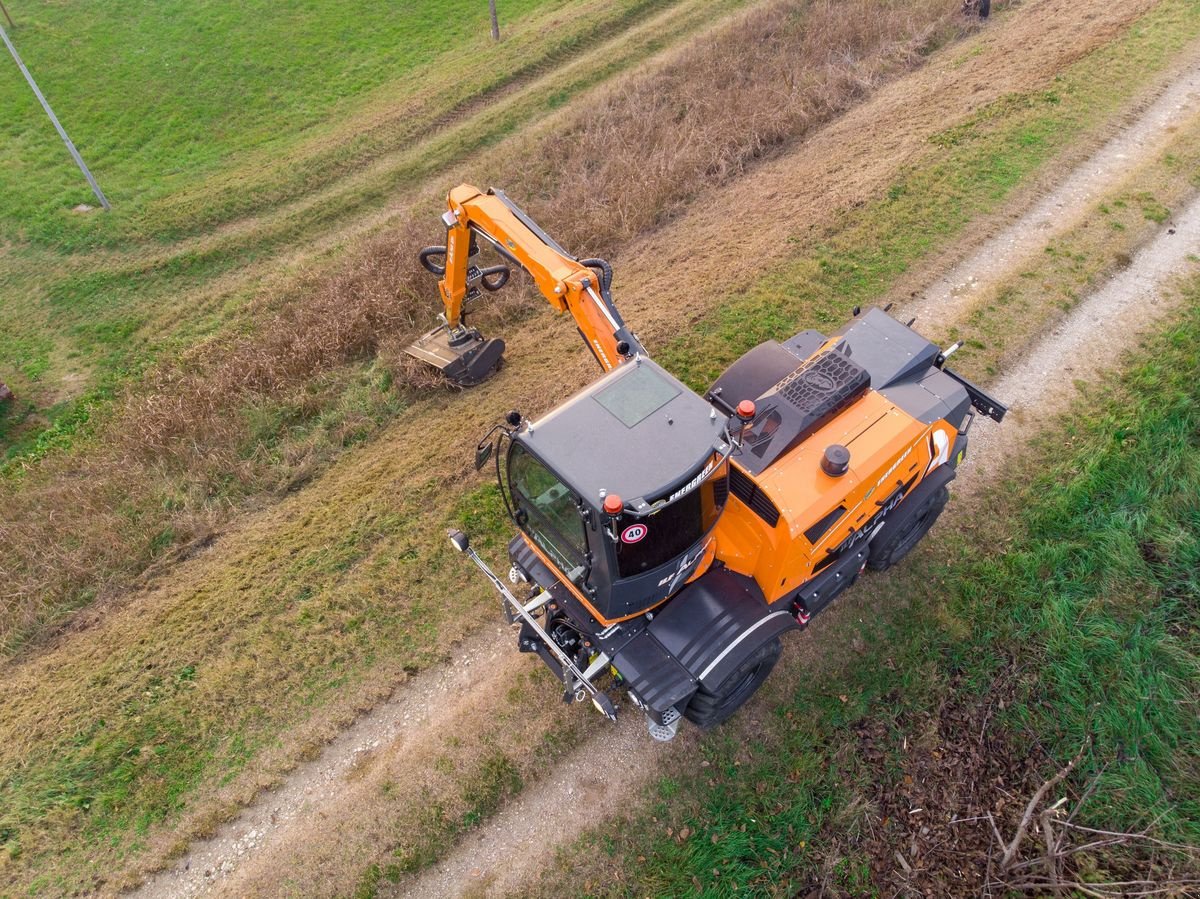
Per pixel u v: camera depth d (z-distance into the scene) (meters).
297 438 10.97
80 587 9.35
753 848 6.47
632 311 11.95
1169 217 11.69
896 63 17.09
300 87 24.27
